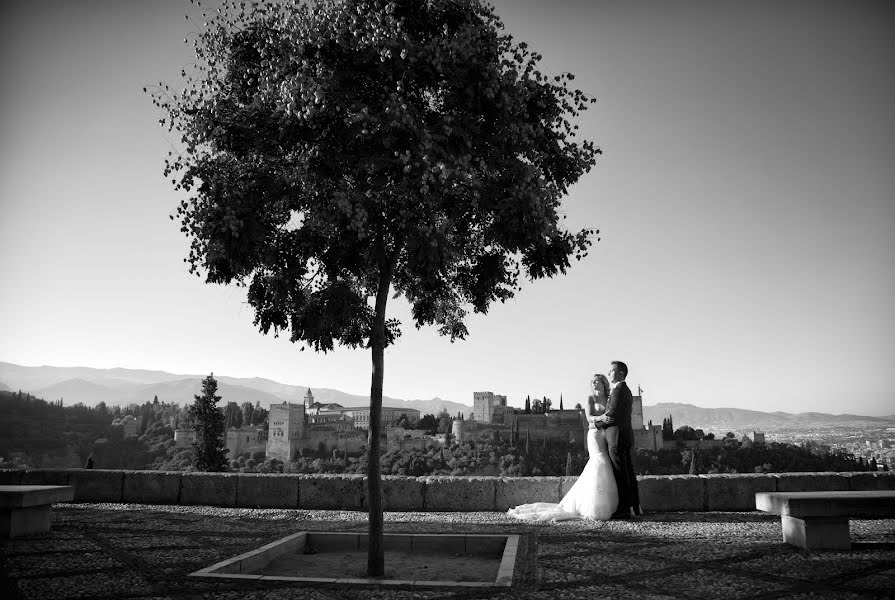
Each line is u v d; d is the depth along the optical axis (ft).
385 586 20.61
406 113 23.84
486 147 26.94
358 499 42.88
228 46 27.35
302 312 26.78
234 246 24.35
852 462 483.92
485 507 41.57
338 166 25.39
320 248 25.98
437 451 552.41
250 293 27.40
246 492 44.47
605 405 38.65
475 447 548.72
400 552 28.73
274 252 26.32
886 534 30.09
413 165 23.86
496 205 25.44
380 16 25.57
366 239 25.86
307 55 25.30
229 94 27.96
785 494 27.58
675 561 24.18
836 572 21.80
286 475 44.39
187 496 45.14
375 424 25.67
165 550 27.71
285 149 26.30
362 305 27.17
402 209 24.43
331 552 29.04
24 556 26.32
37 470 46.60
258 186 26.00
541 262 27.25
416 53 25.22
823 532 26.11
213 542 29.84
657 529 32.37
